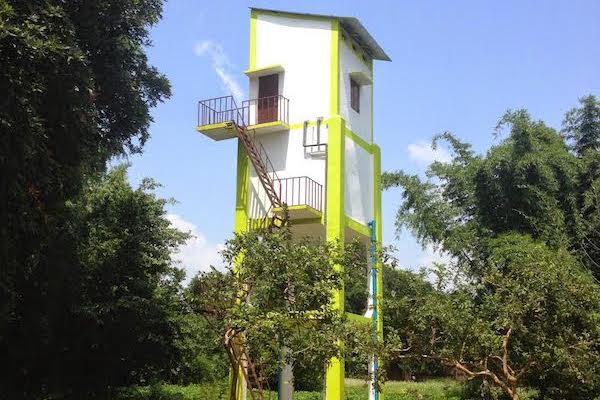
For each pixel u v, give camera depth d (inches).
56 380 883.4
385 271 601.9
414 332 503.5
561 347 464.4
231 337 489.7
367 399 967.0
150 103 783.1
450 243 1024.9
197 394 1122.0
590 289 482.9
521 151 986.1
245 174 911.7
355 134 938.1
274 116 914.1
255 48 956.0
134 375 1032.8
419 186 1120.2
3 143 475.2
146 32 735.7
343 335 474.3
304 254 490.0
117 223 947.3
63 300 826.2
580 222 967.0
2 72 474.0
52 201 596.1
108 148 761.0
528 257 520.1
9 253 536.1
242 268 503.2
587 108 1112.8
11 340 791.7
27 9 519.5
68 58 534.3
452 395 909.8
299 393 1154.7
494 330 499.2
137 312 893.2
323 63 906.1
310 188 858.1
